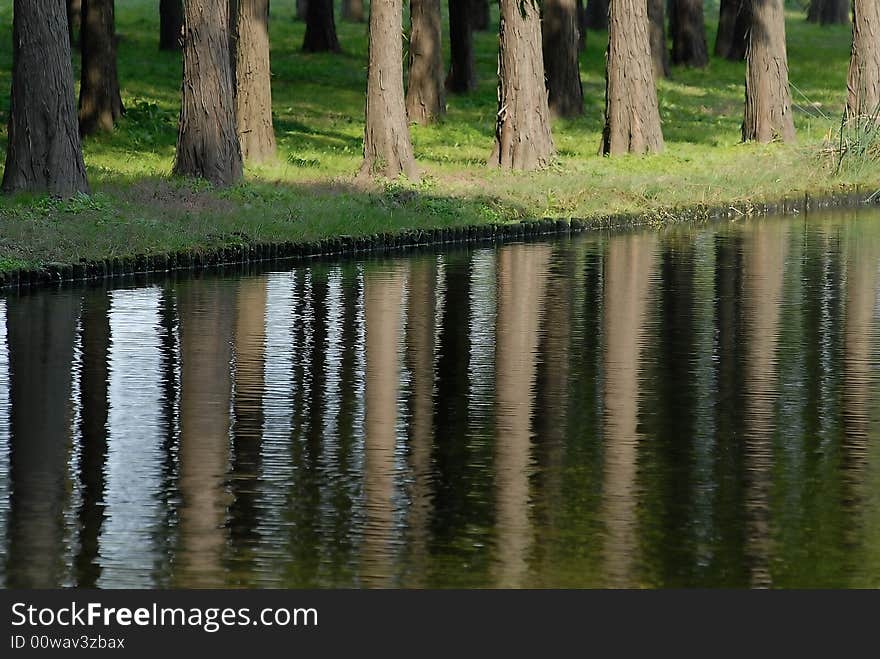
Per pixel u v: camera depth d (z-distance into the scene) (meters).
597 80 105.50
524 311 38.28
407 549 20.06
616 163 75.06
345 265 47.16
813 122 93.62
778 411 27.61
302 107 91.81
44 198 53.75
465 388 29.41
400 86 65.94
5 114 80.19
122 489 22.56
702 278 44.16
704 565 19.58
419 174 66.62
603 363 31.75
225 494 22.34
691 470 23.69
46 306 38.38
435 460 24.19
